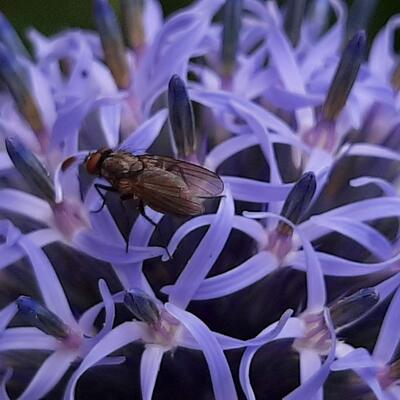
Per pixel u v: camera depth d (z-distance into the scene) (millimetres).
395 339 65
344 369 65
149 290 66
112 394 70
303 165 73
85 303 71
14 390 69
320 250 71
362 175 74
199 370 68
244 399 69
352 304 65
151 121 70
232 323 70
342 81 72
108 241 67
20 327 68
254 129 70
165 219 70
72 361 65
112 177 65
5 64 74
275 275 69
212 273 71
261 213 65
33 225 71
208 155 72
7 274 72
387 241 68
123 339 65
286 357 67
